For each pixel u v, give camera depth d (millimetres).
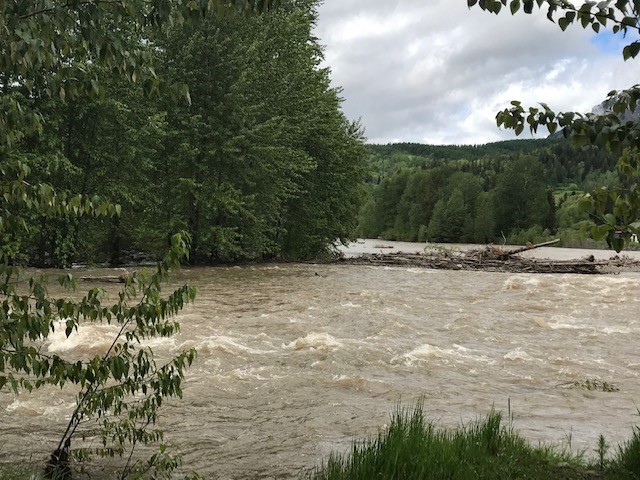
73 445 6188
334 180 39688
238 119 31297
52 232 27406
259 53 33156
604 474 5238
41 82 4355
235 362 10062
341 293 19828
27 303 3973
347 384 9016
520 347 12297
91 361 4441
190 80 30703
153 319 4570
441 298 19531
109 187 27859
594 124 3559
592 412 8023
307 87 36625
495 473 5047
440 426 7027
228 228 31328
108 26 4293
